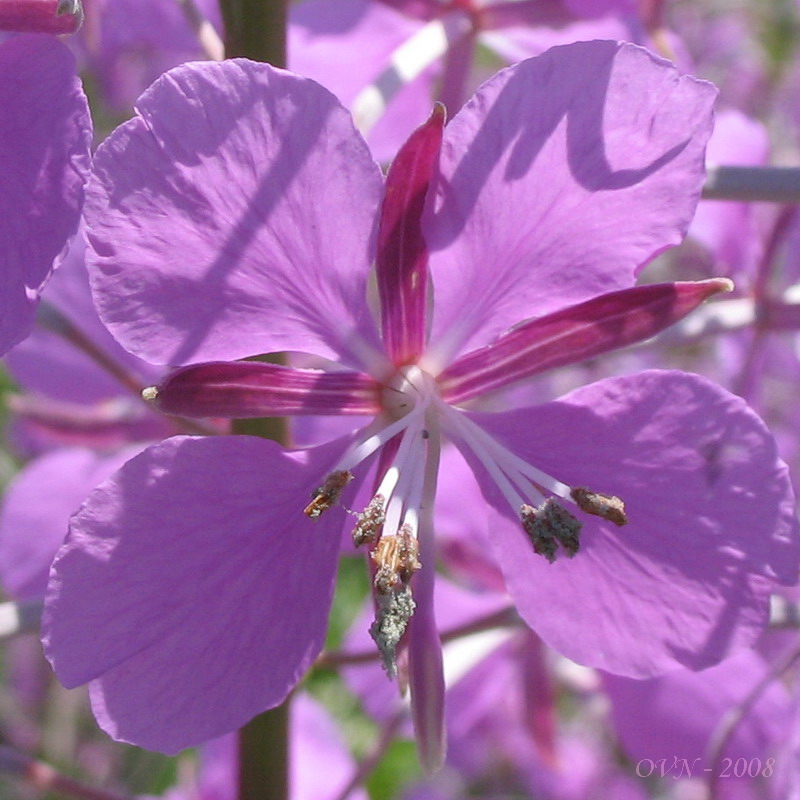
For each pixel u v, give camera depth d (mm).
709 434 91
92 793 113
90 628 87
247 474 90
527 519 90
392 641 87
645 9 118
